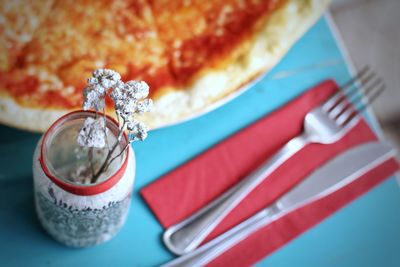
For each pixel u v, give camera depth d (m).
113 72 0.26
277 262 0.40
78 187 0.30
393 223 0.42
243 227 0.39
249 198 0.41
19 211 0.38
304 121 0.44
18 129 0.40
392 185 0.43
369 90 0.46
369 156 0.43
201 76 0.40
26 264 0.37
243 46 0.42
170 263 0.37
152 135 0.42
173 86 0.39
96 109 0.27
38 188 0.32
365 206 0.42
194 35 0.42
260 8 0.43
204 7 0.43
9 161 0.39
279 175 0.42
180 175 0.40
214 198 0.40
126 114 0.26
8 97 0.36
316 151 0.43
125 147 0.29
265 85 0.45
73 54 0.40
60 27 0.40
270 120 0.43
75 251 0.38
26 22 0.40
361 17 0.54
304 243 0.40
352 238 0.41
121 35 0.41
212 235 0.39
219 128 0.43
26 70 0.38
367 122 0.45
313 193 0.41
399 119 0.51
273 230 0.40
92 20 0.41
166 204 0.39
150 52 0.41
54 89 0.38
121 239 0.38
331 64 0.47
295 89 0.45
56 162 0.32
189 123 0.43
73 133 0.31
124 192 0.32
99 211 0.32
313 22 0.43
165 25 0.42
